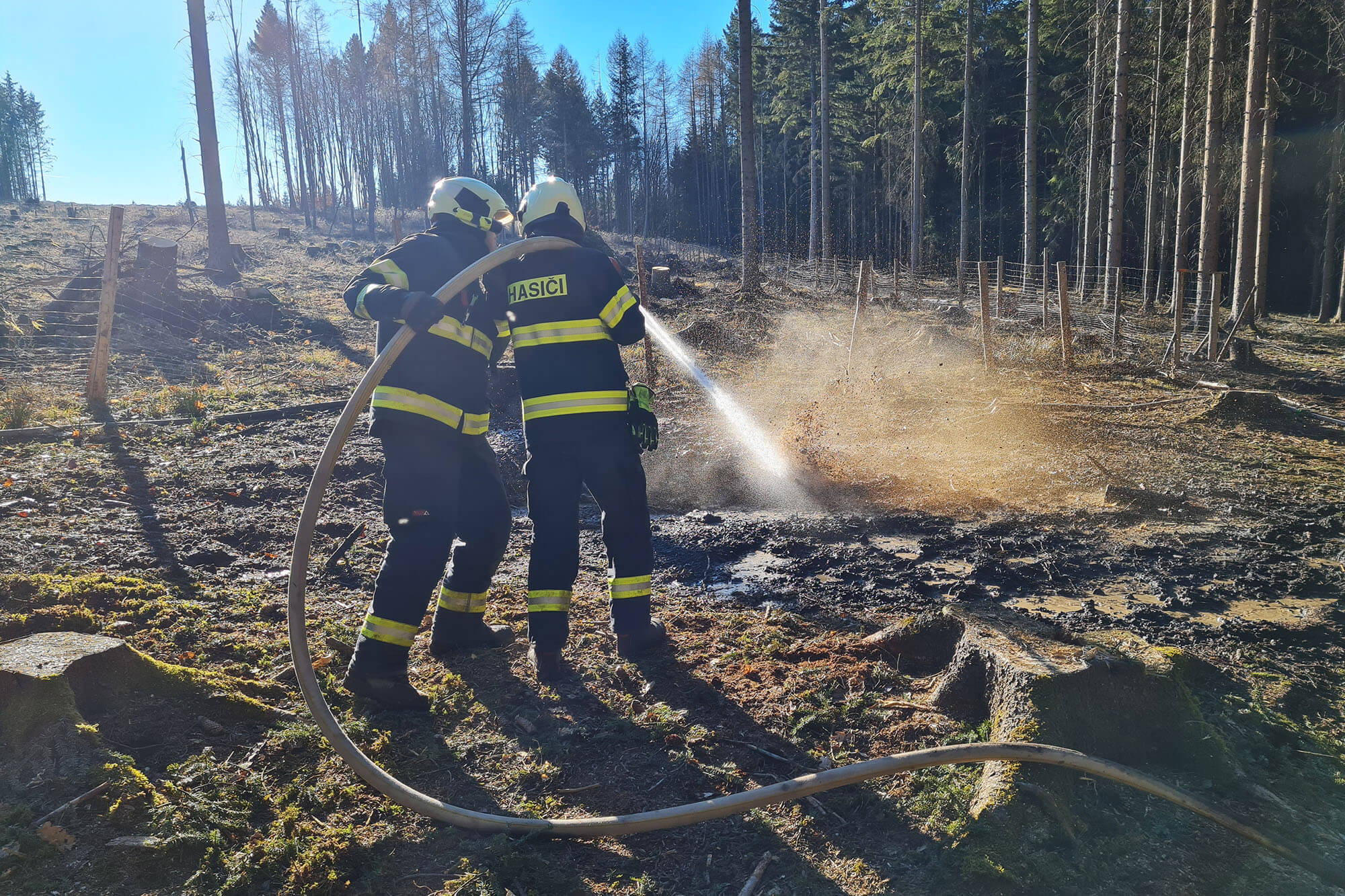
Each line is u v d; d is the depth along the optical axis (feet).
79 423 24.00
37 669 8.07
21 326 36.50
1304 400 36.17
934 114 118.93
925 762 7.59
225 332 41.86
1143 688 9.03
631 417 11.15
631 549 11.37
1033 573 15.89
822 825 7.91
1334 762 9.17
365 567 14.76
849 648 11.78
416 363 9.97
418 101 162.40
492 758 8.97
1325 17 68.18
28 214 117.60
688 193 232.12
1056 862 7.19
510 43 129.70
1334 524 18.58
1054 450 25.80
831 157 147.33
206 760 8.18
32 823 6.94
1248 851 7.53
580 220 11.47
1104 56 79.05
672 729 9.52
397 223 51.98
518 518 19.39
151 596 12.66
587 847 7.62
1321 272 96.02
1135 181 104.94
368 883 7.06
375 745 8.91
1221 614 14.03
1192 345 53.26
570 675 10.87
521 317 10.93
